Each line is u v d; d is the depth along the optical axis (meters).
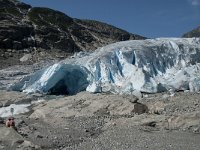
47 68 76.81
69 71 74.38
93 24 178.25
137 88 69.81
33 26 140.12
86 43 154.62
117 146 36.69
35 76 77.69
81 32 158.50
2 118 52.22
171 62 81.50
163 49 82.81
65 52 136.38
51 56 126.50
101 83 71.50
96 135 43.41
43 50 130.25
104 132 43.94
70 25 157.38
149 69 77.12
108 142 38.50
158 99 59.97
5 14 140.25
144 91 69.06
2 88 76.38
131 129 44.22
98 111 54.38
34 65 101.88
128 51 78.44
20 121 46.28
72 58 87.31
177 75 75.44
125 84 71.00
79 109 55.25
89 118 51.88
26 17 147.50
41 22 147.25
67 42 141.62
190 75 75.19
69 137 42.16
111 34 175.38
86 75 74.88
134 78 71.56
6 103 64.38
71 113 54.22
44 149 37.31
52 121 49.88
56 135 42.62
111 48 82.12
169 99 59.41
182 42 86.44
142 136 40.56
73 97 60.16
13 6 152.00
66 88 77.56
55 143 39.50
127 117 50.75
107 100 56.28
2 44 124.62
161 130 44.06
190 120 46.16
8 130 39.62
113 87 70.19
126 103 54.75
